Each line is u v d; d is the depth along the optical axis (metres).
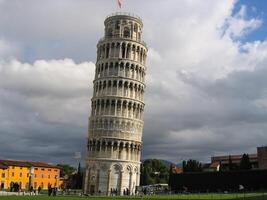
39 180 187.12
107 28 126.38
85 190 115.19
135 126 119.00
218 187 113.50
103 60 122.12
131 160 116.25
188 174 122.00
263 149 148.62
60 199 64.81
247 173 108.38
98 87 121.44
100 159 114.56
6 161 178.75
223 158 192.25
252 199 60.59
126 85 119.38
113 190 110.00
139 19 127.12
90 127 120.44
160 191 112.56
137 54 123.25
